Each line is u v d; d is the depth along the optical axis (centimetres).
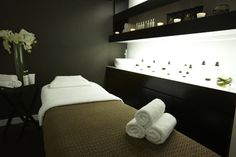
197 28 152
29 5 241
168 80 181
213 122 140
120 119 130
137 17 295
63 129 112
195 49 199
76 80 238
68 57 275
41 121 153
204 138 149
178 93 170
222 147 135
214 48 179
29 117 228
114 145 96
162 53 245
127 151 92
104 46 300
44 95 187
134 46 306
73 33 272
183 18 192
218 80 154
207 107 144
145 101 215
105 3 289
